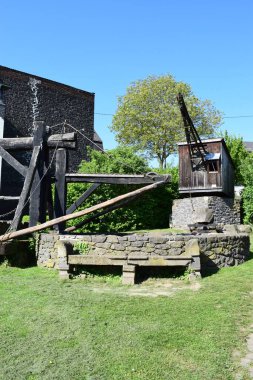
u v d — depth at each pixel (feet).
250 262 33.53
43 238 32.86
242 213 79.87
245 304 23.06
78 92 96.32
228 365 16.42
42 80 89.20
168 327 19.90
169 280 28.02
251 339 18.74
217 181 77.92
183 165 80.89
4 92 82.28
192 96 121.08
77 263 28.73
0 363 16.74
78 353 17.47
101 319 20.95
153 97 121.80
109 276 28.63
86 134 97.30
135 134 121.49
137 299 23.99
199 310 22.11
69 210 38.83
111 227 60.70
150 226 69.21
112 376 15.70
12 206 76.43
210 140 79.46
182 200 71.41
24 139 37.76
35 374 15.90
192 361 16.76
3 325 20.47
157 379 15.47
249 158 86.58
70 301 23.63
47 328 19.99
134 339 18.65
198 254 28.27
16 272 31.07
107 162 65.36
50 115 89.97
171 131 119.75
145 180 36.83
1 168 77.30
